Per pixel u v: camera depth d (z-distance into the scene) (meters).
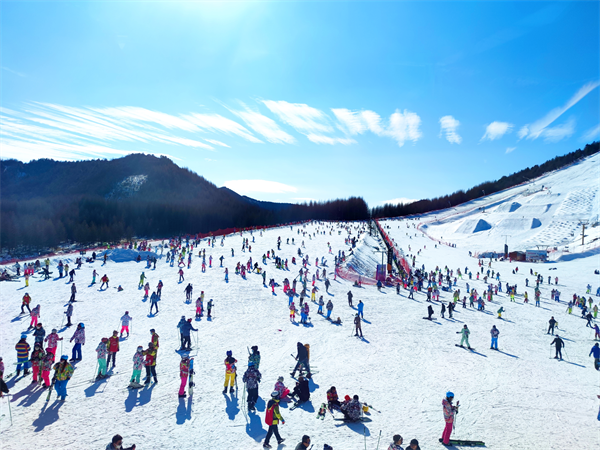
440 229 122.81
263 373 13.68
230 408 10.83
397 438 7.75
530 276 49.78
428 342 19.23
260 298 26.55
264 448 8.82
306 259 40.56
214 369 13.74
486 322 25.31
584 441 10.15
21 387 11.84
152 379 12.63
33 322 18.52
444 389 13.29
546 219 105.06
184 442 9.02
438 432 10.12
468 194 197.62
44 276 30.89
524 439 10.11
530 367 16.55
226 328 19.34
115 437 6.90
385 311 26.02
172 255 39.12
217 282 30.73
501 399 12.80
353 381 13.43
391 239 82.94
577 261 60.75
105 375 12.77
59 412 10.30
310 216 183.88
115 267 36.47
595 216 98.62
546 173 188.25
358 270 41.53
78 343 14.22
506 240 94.31
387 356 16.48
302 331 19.53
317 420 10.40
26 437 9.02
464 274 50.84
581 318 28.47
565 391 13.98
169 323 19.77
